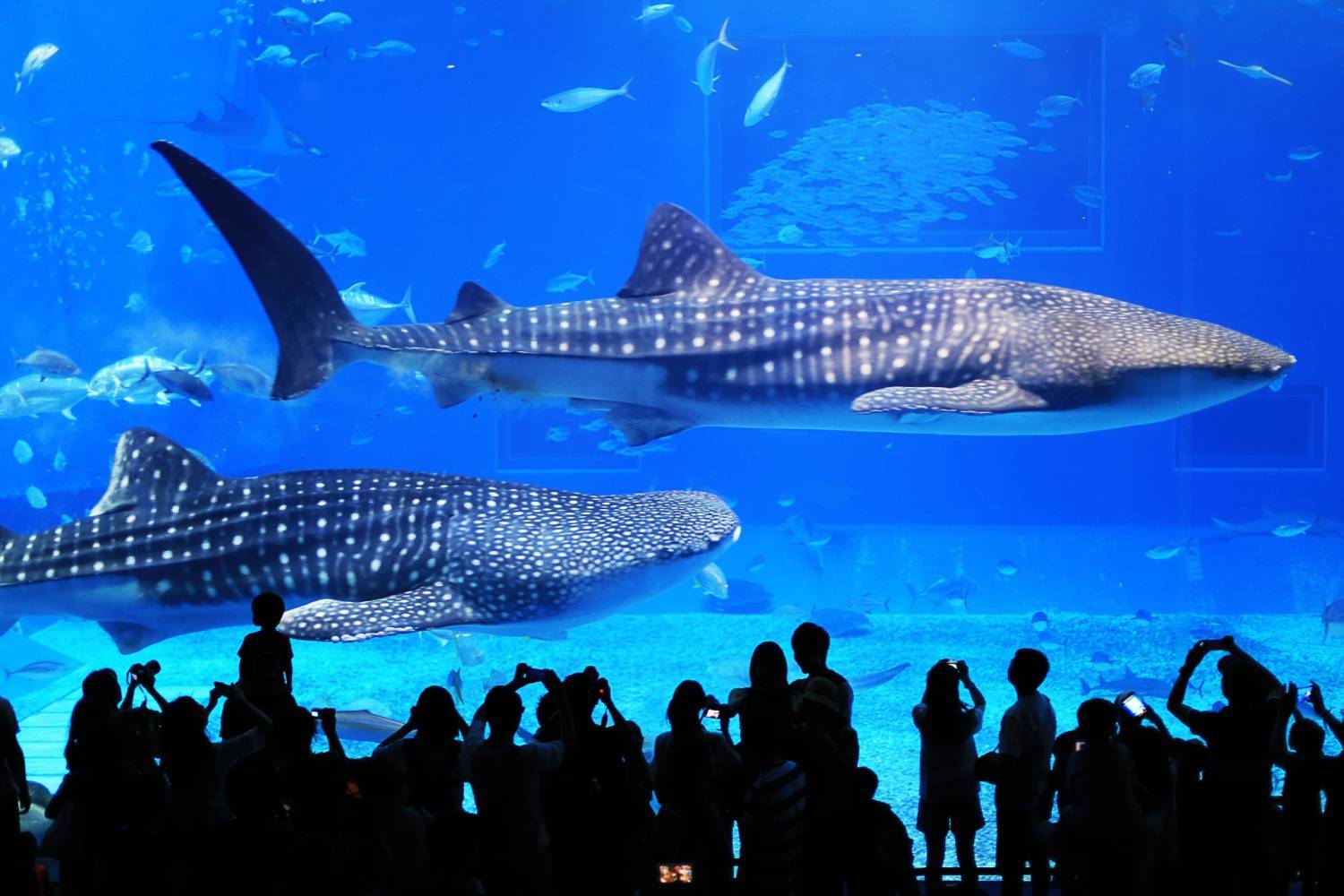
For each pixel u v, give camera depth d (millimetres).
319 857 3883
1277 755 4820
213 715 10398
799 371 9555
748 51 24094
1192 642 12586
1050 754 5234
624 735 4785
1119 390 9250
